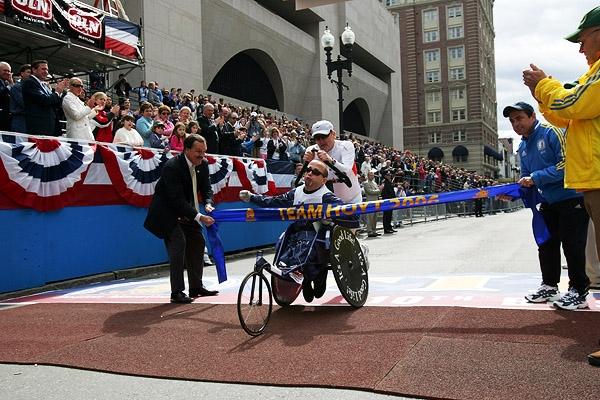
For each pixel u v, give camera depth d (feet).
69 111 27.22
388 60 159.12
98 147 27.37
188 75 70.85
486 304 16.93
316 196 17.07
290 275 15.93
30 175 23.65
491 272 25.11
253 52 93.40
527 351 11.89
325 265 17.21
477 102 243.60
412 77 256.11
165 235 19.93
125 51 43.32
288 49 101.91
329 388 10.51
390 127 164.04
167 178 19.39
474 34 243.60
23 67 27.73
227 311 17.84
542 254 16.75
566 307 15.47
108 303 20.29
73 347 14.03
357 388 10.34
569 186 12.32
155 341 14.37
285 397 10.19
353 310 17.04
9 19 34.42
